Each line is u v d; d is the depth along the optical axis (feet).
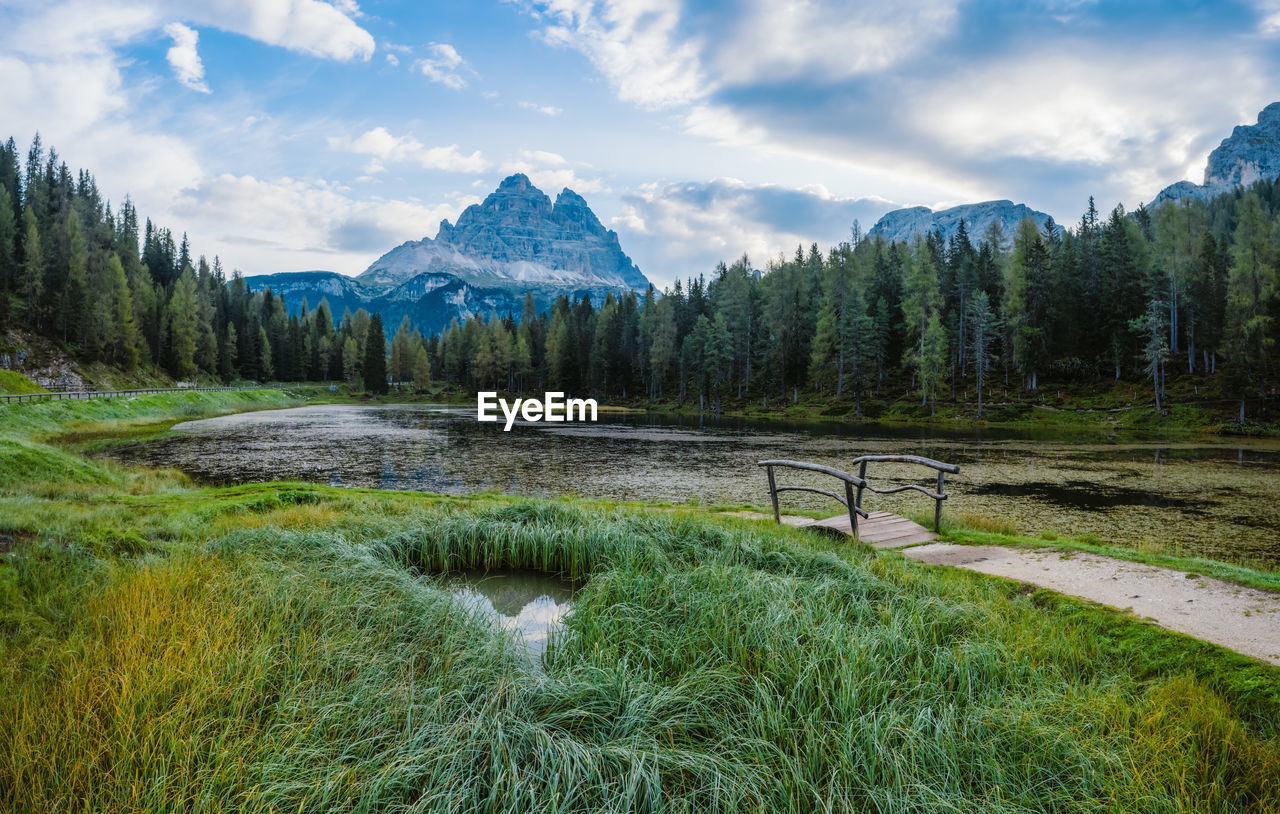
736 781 13.28
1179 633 20.06
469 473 90.84
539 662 21.02
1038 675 17.52
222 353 380.37
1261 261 188.34
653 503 60.59
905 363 226.58
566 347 336.90
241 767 12.60
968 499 68.95
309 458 108.06
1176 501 68.13
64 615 19.94
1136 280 220.23
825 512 51.90
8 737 12.83
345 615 22.26
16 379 205.87
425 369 415.85
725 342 280.72
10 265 283.18
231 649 17.42
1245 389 159.74
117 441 130.52
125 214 428.97
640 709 16.21
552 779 12.96
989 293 259.39
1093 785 13.07
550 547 34.63
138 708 14.01
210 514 42.96
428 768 13.70
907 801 12.58
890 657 18.58
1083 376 214.90
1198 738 14.32
